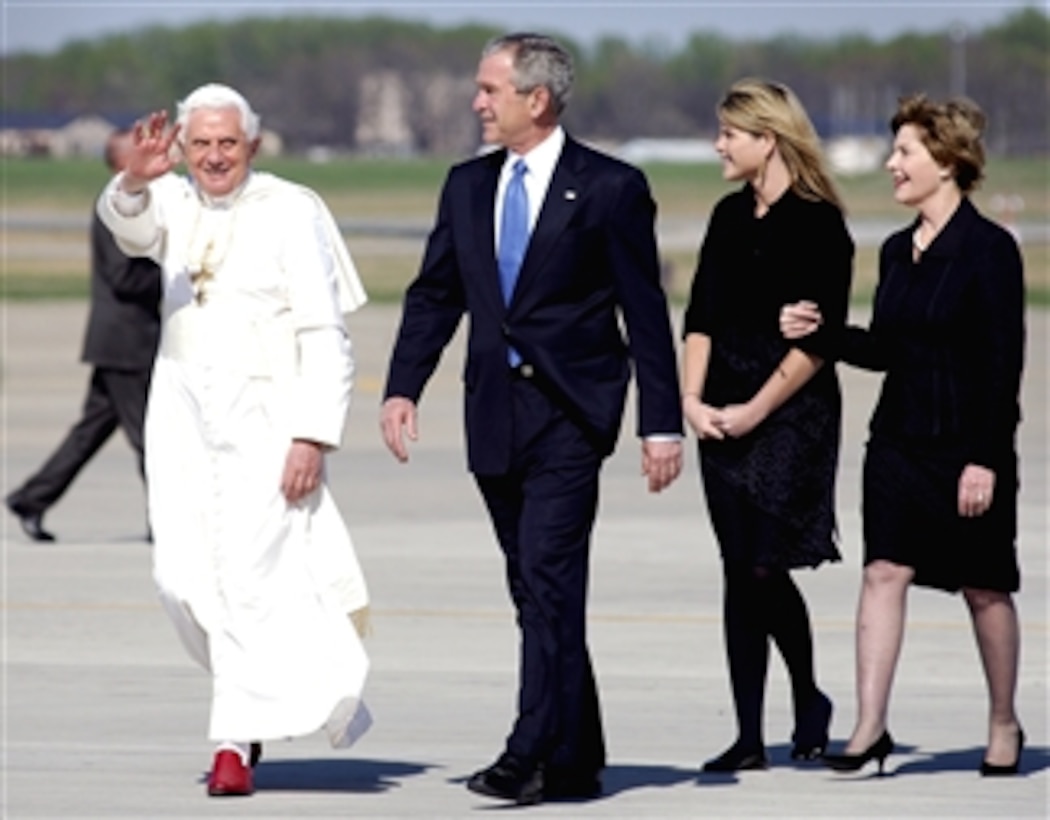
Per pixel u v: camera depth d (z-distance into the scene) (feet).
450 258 66.90
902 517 68.23
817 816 64.13
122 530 124.47
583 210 65.05
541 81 64.95
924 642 92.79
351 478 144.36
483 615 98.37
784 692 84.23
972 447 67.26
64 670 87.30
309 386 65.62
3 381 210.38
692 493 138.31
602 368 65.62
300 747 74.90
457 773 70.23
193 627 66.49
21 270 401.49
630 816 64.03
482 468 65.57
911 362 67.97
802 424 68.69
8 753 73.05
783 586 70.54
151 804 65.46
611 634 94.43
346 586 66.44
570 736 65.46
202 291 66.13
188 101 66.69
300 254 65.98
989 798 66.59
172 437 66.49
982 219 67.87
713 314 69.46
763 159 68.80
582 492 65.31
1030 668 87.76
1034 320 292.40
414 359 67.15
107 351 118.52
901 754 73.31
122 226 66.18
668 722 78.59
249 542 65.46
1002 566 68.54
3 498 135.03
